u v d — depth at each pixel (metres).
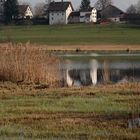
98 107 25.52
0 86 37.34
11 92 33.25
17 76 41.19
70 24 194.62
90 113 23.92
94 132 19.67
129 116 22.88
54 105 26.52
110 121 21.77
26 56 42.03
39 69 41.72
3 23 199.25
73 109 24.98
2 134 19.55
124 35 145.00
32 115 23.50
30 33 154.75
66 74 56.31
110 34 149.00
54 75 44.16
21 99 29.27
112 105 26.19
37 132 19.77
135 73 58.41
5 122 21.81
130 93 31.52
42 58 42.41
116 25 178.62
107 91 32.62
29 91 33.69
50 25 190.38
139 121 21.61
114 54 99.44
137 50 108.25
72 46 117.06
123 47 114.56
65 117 22.98
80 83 46.59
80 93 31.81
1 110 24.98
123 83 40.94
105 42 126.81
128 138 18.66
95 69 65.38
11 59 41.78
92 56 94.62
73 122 21.70
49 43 123.31
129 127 20.58
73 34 150.50
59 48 110.88
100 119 22.31
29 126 20.95
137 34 147.62
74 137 18.97
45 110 24.84
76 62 79.56
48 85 38.84
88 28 171.25
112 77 53.53
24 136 19.27
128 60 83.44
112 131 19.81
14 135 19.39
